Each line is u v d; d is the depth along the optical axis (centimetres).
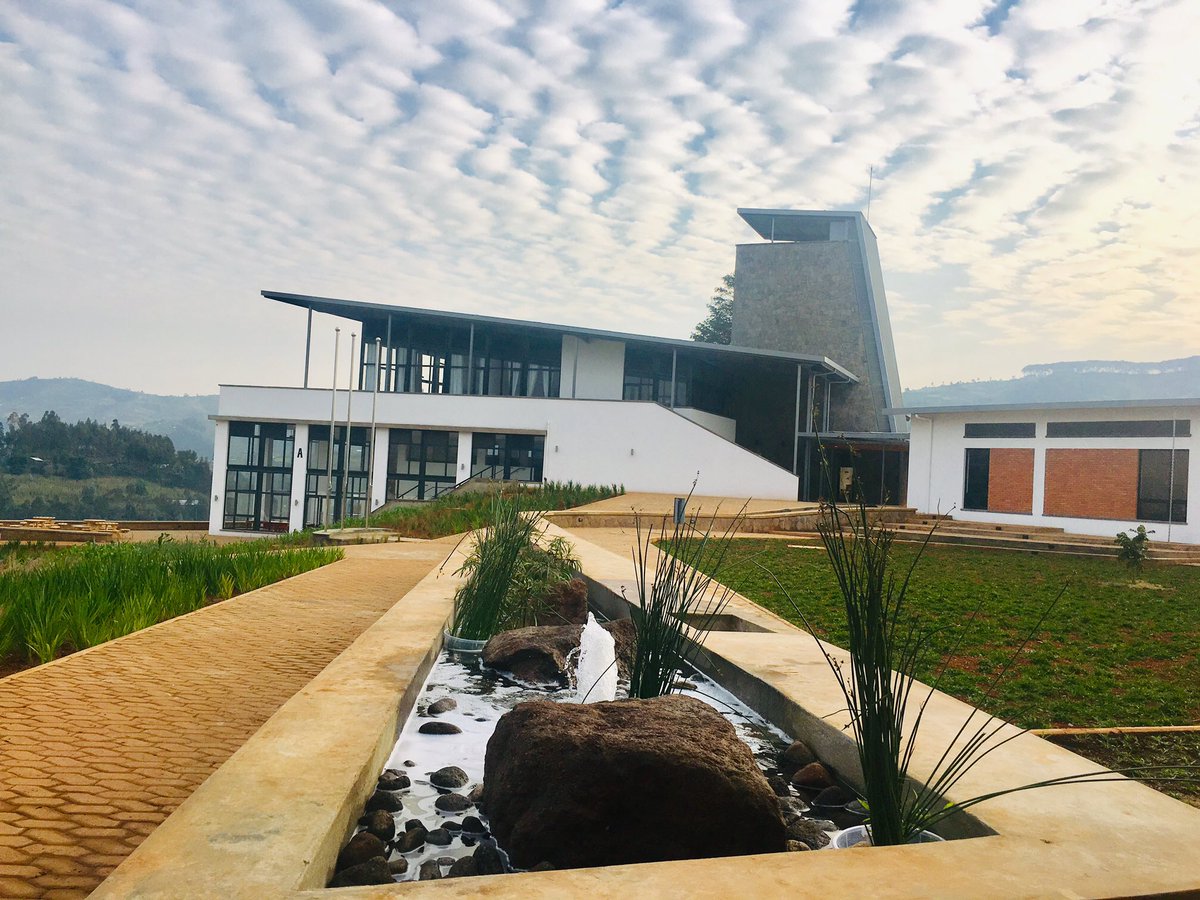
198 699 469
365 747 307
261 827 229
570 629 562
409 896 193
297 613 793
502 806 296
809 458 3991
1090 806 273
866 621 289
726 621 693
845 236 4528
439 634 581
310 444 3709
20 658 588
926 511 2564
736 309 4647
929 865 222
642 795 285
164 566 966
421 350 4016
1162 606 1055
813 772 360
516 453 3538
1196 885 213
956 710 404
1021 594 1120
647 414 3400
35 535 2391
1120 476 2173
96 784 331
